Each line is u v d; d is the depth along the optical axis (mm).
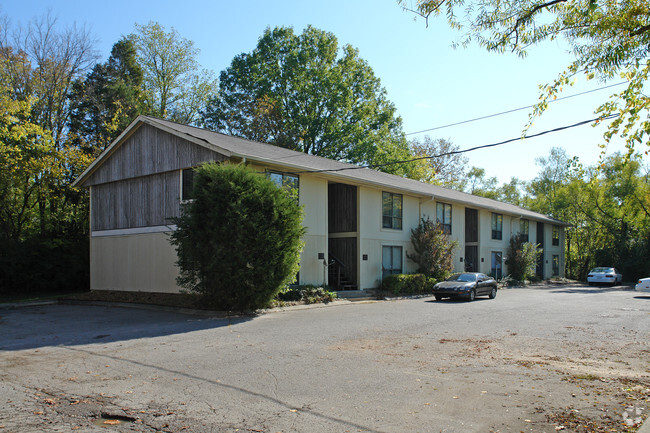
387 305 18891
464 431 5082
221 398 6273
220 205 14789
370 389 6672
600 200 45969
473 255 33938
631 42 6883
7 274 23094
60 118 31516
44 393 6543
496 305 18906
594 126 7000
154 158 20328
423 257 26328
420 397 6297
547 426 5223
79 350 9547
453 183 60469
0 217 25203
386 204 25406
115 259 21812
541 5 7289
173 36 40625
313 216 20734
